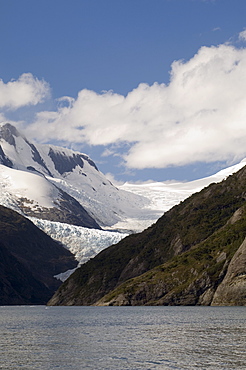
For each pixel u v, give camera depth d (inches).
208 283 6943.9
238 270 6515.8
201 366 2381.9
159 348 2918.3
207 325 4106.8
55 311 7696.9
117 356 2691.9
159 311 6215.6
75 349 2962.6
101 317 5605.3
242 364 2413.9
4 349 2984.7
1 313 7554.1
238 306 6323.8
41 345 3154.5
